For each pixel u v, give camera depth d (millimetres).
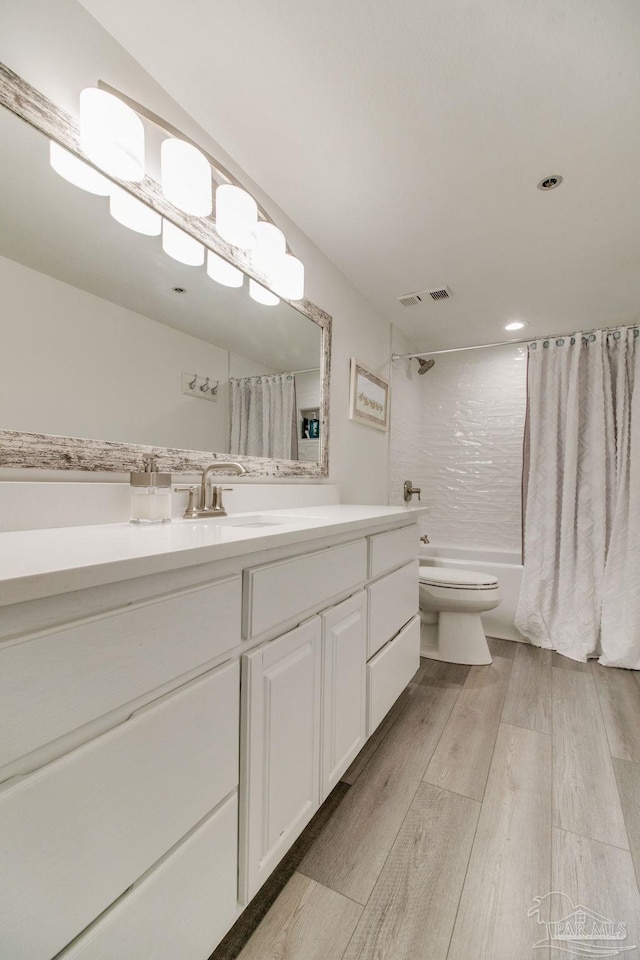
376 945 832
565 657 2305
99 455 1058
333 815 1171
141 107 1061
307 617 1034
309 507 1861
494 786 1288
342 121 1280
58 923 496
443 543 3428
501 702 1802
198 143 1299
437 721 1649
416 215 1727
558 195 1593
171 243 1245
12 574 459
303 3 964
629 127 1278
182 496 1271
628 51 1047
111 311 1089
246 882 808
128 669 575
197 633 690
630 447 2312
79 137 984
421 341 3223
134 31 1038
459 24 1001
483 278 2225
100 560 547
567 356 2533
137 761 588
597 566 2348
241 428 1531
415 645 1835
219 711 741
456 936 849
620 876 986
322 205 1671
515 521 3225
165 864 638
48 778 482
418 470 3447
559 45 1041
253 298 1572
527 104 1207
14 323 894
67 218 983
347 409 2266
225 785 760
